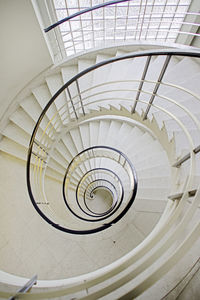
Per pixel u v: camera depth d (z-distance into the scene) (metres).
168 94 2.28
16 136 3.13
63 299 1.11
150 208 2.34
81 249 2.19
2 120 3.10
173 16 3.18
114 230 2.28
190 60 2.50
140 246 1.29
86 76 3.33
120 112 2.72
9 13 2.17
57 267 2.09
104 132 3.62
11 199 2.87
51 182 3.55
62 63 3.31
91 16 3.17
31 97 3.36
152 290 0.95
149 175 2.70
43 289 1.26
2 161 3.18
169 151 1.89
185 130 1.43
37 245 2.30
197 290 0.88
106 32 3.48
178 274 0.97
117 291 1.06
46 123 3.23
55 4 2.90
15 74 2.89
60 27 3.28
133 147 3.25
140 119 2.41
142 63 2.99
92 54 3.38
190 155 1.24
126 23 3.32
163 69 1.63
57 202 3.40
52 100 2.47
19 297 0.78
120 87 2.91
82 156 4.05
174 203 1.34
